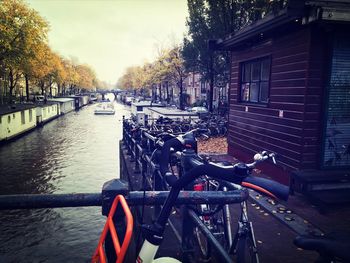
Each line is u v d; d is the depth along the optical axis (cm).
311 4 562
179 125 1596
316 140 668
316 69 646
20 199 192
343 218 537
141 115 1656
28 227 1170
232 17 2077
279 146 761
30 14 2731
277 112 768
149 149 620
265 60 872
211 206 367
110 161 2284
